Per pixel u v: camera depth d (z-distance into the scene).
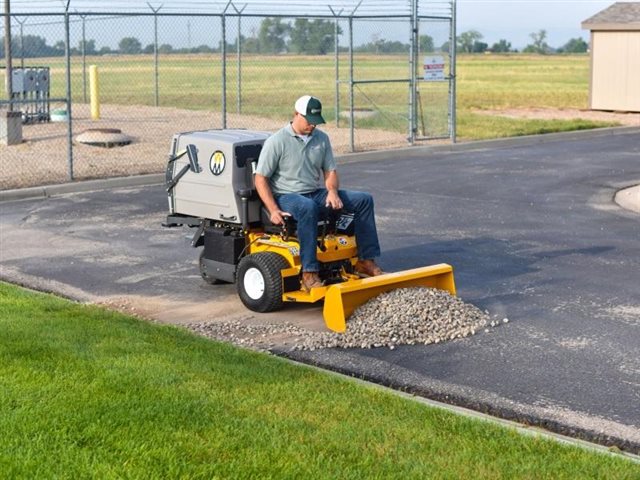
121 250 12.00
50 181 16.95
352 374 7.42
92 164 18.98
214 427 5.63
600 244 12.41
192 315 9.12
